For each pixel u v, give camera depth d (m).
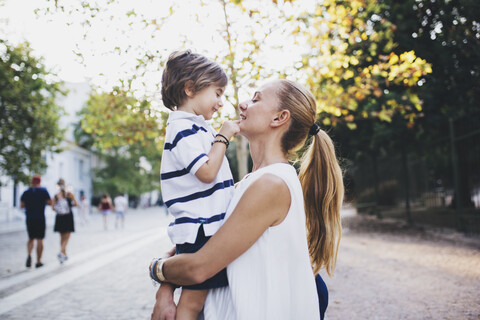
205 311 1.34
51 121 13.39
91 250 10.43
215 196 1.43
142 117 6.42
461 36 10.10
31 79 11.98
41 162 13.52
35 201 7.91
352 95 6.27
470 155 10.23
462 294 4.65
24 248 11.41
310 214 1.69
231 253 1.24
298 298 1.31
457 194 10.53
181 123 1.53
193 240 1.35
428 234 10.62
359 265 6.69
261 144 1.52
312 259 1.68
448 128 11.70
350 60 5.95
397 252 7.92
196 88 1.64
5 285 6.17
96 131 6.97
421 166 16.03
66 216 8.26
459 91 10.95
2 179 20.73
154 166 45.22
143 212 42.12
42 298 5.35
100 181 40.28
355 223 15.04
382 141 12.75
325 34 5.98
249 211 1.25
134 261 8.38
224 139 1.50
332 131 12.48
